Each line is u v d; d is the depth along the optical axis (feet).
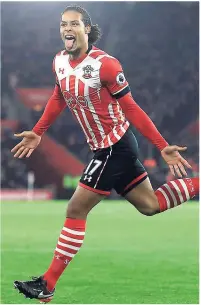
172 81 272.31
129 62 275.80
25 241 91.76
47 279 41.98
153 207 44.42
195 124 265.75
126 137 42.42
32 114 258.98
